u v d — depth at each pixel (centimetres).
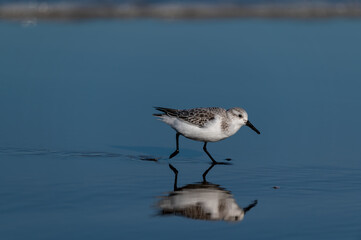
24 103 1766
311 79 2098
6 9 2900
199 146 1499
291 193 1144
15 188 1105
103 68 2162
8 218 953
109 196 1091
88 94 1883
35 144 1420
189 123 1341
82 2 3088
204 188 1168
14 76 2027
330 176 1259
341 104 1858
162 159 1373
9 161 1282
